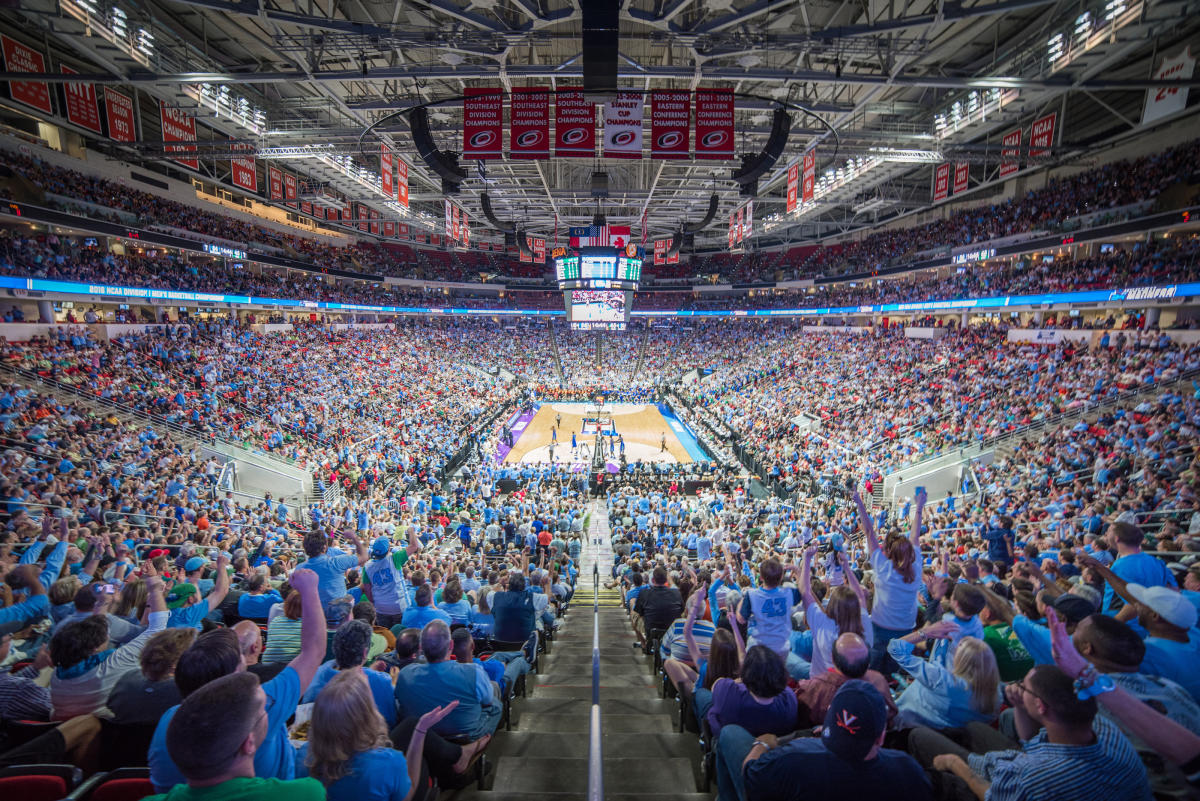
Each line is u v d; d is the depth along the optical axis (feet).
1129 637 9.52
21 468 47.57
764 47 58.03
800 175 101.24
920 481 79.51
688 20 62.80
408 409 123.95
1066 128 101.14
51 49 78.33
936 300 130.21
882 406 109.19
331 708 8.82
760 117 96.53
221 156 94.99
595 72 44.29
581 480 97.50
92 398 69.51
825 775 8.43
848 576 17.30
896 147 97.50
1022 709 9.70
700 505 83.76
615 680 24.07
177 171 120.67
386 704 12.97
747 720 11.85
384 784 8.82
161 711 11.12
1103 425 63.77
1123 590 11.88
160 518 45.24
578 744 17.04
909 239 151.74
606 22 41.16
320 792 7.20
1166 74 73.92
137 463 59.47
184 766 6.70
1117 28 53.01
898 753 8.87
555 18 53.93
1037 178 117.50
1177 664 11.09
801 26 73.20
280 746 9.27
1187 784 8.91
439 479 97.66
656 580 26.13
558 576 42.88
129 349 86.22
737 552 43.06
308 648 9.96
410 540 23.86
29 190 82.43
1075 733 8.09
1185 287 75.41
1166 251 81.97
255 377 101.45
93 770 11.25
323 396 110.01
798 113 90.12
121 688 11.26
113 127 89.92
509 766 15.20
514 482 95.81
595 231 125.29
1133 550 17.39
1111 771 7.95
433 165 63.82
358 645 12.16
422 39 58.44
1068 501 47.73
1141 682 9.86
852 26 54.08
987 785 9.42
